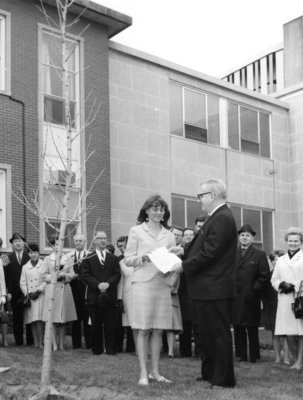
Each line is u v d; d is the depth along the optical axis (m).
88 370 7.87
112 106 17.92
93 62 16.81
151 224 7.23
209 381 7.02
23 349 10.23
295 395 6.47
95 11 16.56
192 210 19.88
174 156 19.48
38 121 15.41
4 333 10.88
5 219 14.55
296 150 23.47
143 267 7.02
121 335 10.29
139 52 18.66
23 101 15.19
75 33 16.53
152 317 6.97
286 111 23.81
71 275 10.27
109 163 16.81
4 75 15.02
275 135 23.27
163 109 19.33
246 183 21.84
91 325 9.80
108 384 6.96
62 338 10.62
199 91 20.73
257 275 9.32
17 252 11.36
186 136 20.08
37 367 8.12
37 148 15.31
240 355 9.35
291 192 23.45
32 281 10.70
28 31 15.46
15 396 6.54
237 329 9.38
